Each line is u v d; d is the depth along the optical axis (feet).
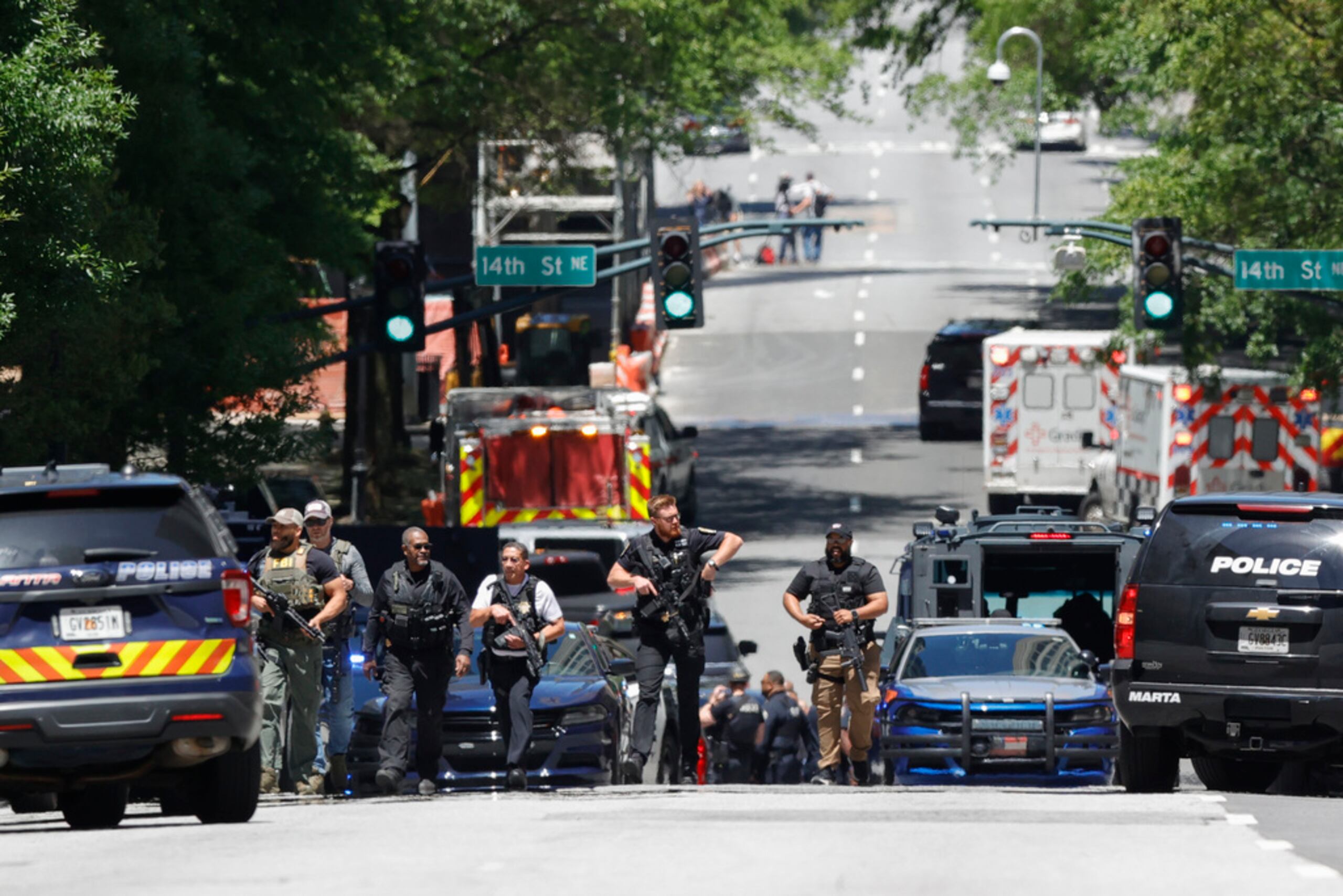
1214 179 396.57
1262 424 407.23
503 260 309.22
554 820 135.64
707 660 314.55
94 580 132.36
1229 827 124.88
